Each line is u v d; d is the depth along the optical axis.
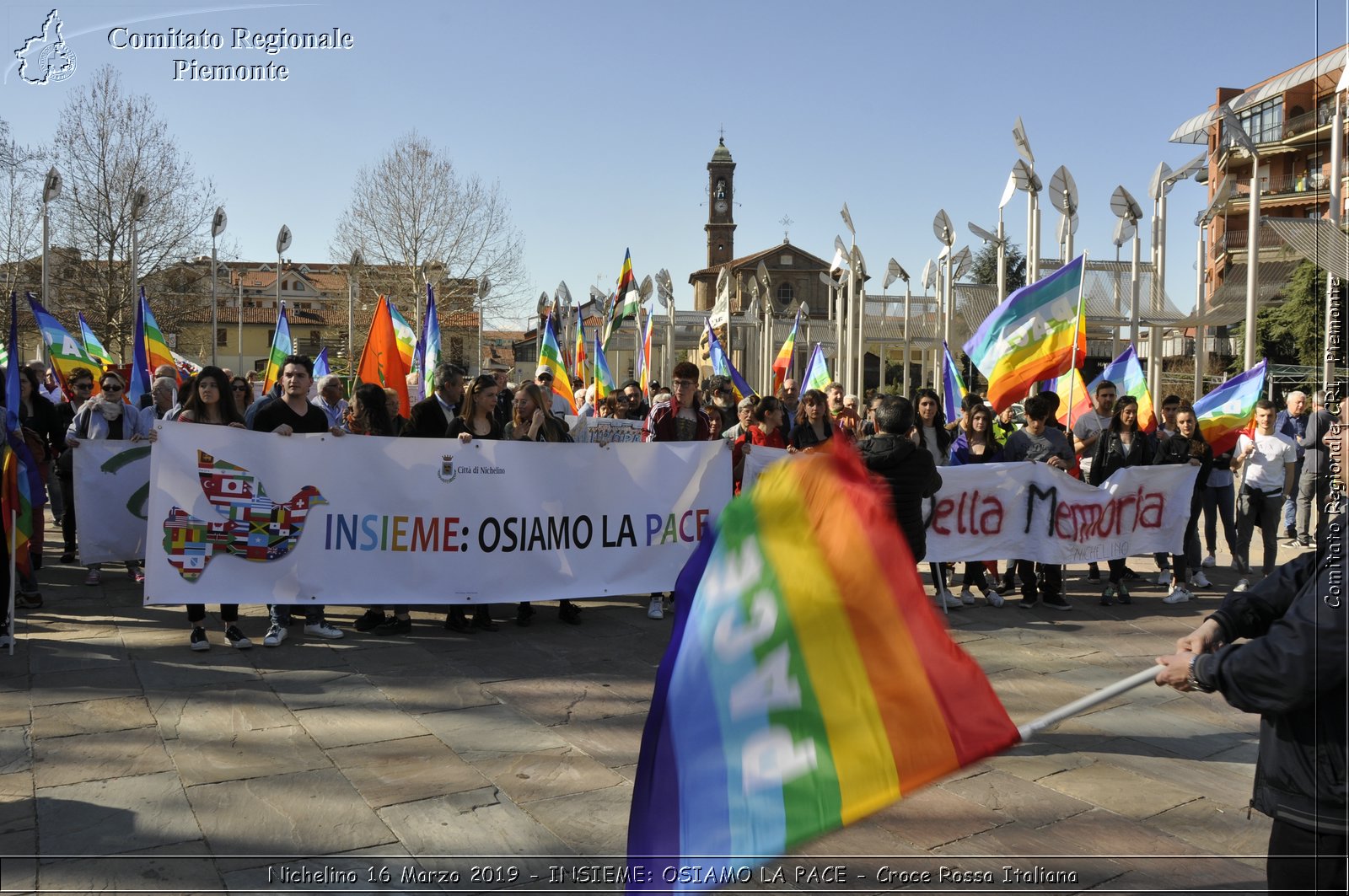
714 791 2.65
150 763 4.50
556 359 14.54
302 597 6.67
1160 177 16.38
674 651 2.77
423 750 4.74
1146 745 5.03
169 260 38.00
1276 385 29.88
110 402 8.80
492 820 4.01
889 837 3.96
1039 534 8.16
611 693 5.69
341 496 6.76
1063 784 4.52
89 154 34.72
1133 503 8.37
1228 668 2.23
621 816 4.06
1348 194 13.45
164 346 13.63
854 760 2.58
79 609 7.48
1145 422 11.12
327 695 5.54
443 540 6.97
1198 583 9.12
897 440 5.89
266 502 6.59
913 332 27.50
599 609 8.02
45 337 12.72
